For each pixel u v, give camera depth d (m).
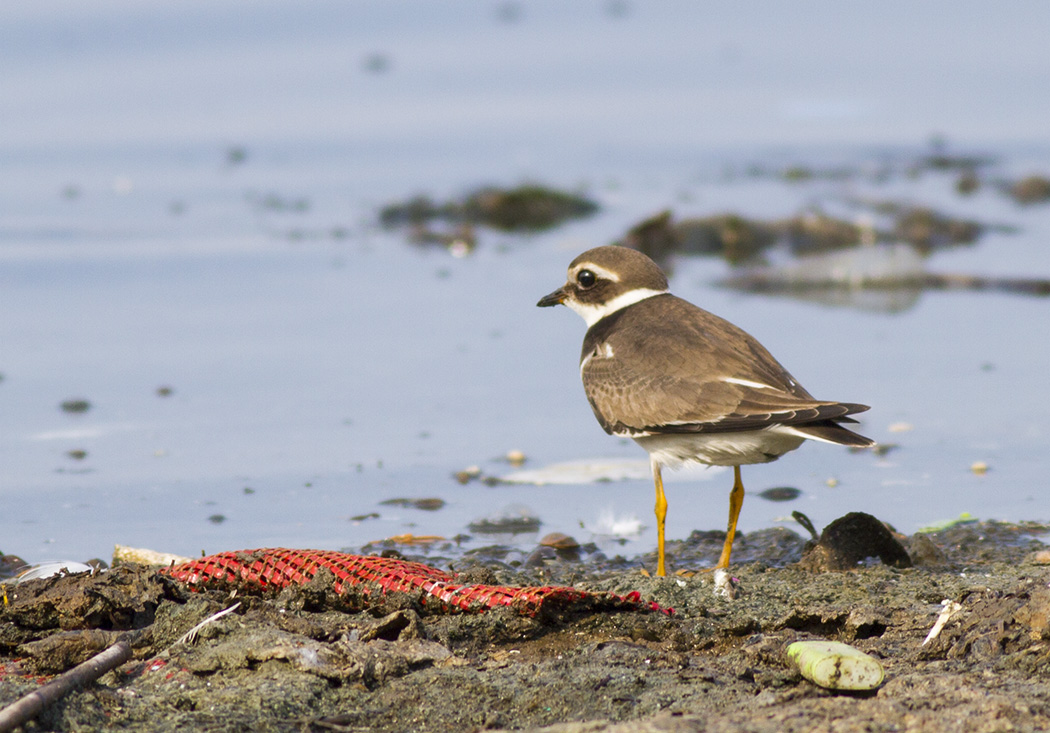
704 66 40.84
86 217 24.75
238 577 8.82
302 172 29.34
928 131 34.44
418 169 29.62
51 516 11.16
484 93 37.56
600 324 10.73
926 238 23.50
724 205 26.12
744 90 38.50
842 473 12.48
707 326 9.99
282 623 7.83
